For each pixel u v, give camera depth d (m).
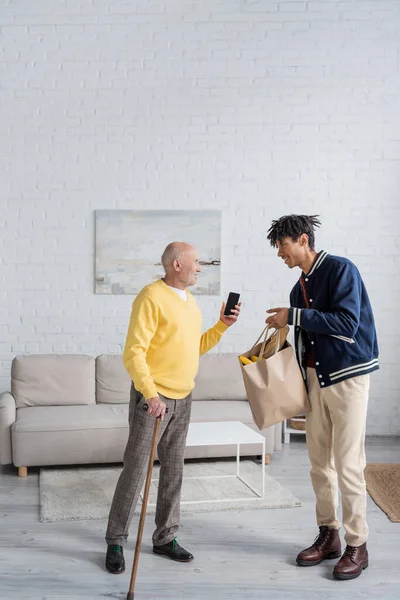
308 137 5.70
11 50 5.62
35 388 5.03
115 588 2.83
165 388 2.97
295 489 4.21
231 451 4.76
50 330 5.72
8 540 3.36
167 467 3.12
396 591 2.83
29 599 2.73
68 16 5.63
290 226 2.97
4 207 5.66
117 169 5.69
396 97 5.68
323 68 5.67
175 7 5.64
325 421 3.01
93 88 5.65
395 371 5.74
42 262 5.70
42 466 4.76
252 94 5.68
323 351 2.90
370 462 4.88
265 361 2.97
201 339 3.23
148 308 2.91
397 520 3.65
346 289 2.86
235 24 5.66
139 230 5.70
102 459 4.62
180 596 2.77
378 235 5.72
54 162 5.67
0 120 5.63
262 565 3.07
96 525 3.58
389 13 5.65
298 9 5.65
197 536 3.42
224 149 5.70
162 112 5.67
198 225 5.71
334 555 3.12
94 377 5.18
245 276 5.75
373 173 5.70
